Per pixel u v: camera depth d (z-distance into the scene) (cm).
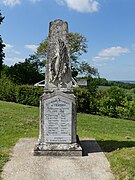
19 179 653
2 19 3594
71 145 827
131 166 687
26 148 891
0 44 3519
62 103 836
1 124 1275
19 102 2372
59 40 861
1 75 3200
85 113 2119
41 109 837
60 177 666
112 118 1980
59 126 837
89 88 2362
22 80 3375
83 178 661
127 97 2273
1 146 908
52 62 855
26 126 1277
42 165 738
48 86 855
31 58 3822
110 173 690
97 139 1048
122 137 1157
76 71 3662
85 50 3809
